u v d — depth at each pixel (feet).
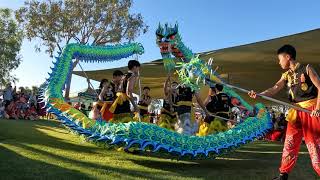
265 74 42.91
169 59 28.99
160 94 63.93
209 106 27.30
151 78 51.60
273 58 35.45
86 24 100.68
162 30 29.04
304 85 14.43
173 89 28.27
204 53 33.47
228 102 27.53
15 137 28.32
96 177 15.47
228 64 38.34
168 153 19.36
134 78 23.59
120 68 45.93
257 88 50.65
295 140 14.89
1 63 139.95
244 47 31.48
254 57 35.17
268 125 24.68
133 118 24.70
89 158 20.70
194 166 20.58
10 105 59.98
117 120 24.00
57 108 23.13
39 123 49.67
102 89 28.09
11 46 138.82
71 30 100.07
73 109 22.66
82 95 40.91
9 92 60.39
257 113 25.20
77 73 49.62
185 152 19.44
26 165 17.21
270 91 15.34
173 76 33.37
